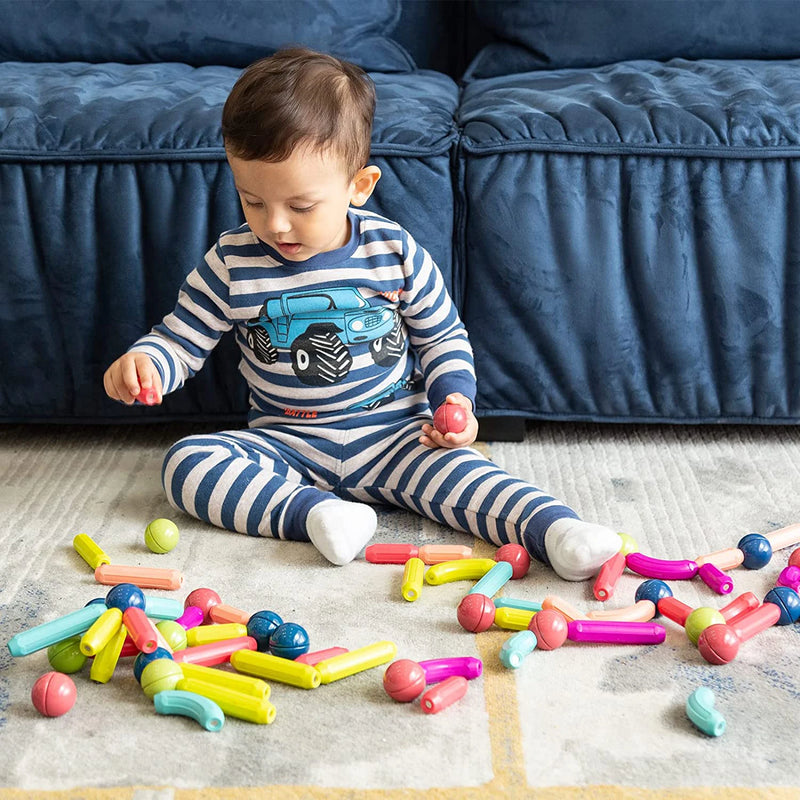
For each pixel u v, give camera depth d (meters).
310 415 1.31
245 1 1.74
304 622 1.04
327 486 1.32
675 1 1.70
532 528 1.14
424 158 1.38
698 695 0.88
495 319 1.42
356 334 1.27
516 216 1.37
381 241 1.26
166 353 1.27
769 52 1.71
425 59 1.97
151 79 1.60
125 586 0.99
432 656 0.98
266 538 1.22
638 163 1.37
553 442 1.50
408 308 1.31
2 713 0.90
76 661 0.95
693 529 1.24
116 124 1.39
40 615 1.05
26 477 1.39
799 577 1.09
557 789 0.80
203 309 1.27
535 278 1.39
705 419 1.46
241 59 1.78
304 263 1.24
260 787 0.81
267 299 1.25
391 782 0.81
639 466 1.41
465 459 1.24
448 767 0.83
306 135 1.09
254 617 1.00
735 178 1.36
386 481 1.29
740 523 1.25
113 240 1.39
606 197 1.37
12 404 1.47
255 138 1.09
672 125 1.37
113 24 1.74
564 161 1.37
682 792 0.80
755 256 1.38
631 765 0.83
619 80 1.57
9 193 1.38
